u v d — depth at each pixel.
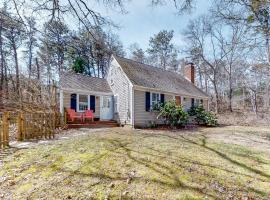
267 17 7.86
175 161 6.08
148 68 21.75
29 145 8.49
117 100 18.52
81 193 4.30
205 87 41.22
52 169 5.58
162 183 4.65
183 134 12.48
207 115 20.27
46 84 23.42
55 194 4.31
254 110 34.09
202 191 4.36
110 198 4.09
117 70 18.70
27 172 5.53
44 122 10.53
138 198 4.06
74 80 18.12
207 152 7.35
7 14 5.23
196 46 34.91
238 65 33.50
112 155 6.50
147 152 6.94
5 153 7.36
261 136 12.63
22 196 4.32
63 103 16.16
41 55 24.34
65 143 8.39
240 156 7.02
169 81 21.86
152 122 17.67
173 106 17.09
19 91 20.94
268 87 32.28
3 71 27.52
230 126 20.00
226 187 4.59
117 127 16.48
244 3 7.45
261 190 4.51
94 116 18.11
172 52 43.59
